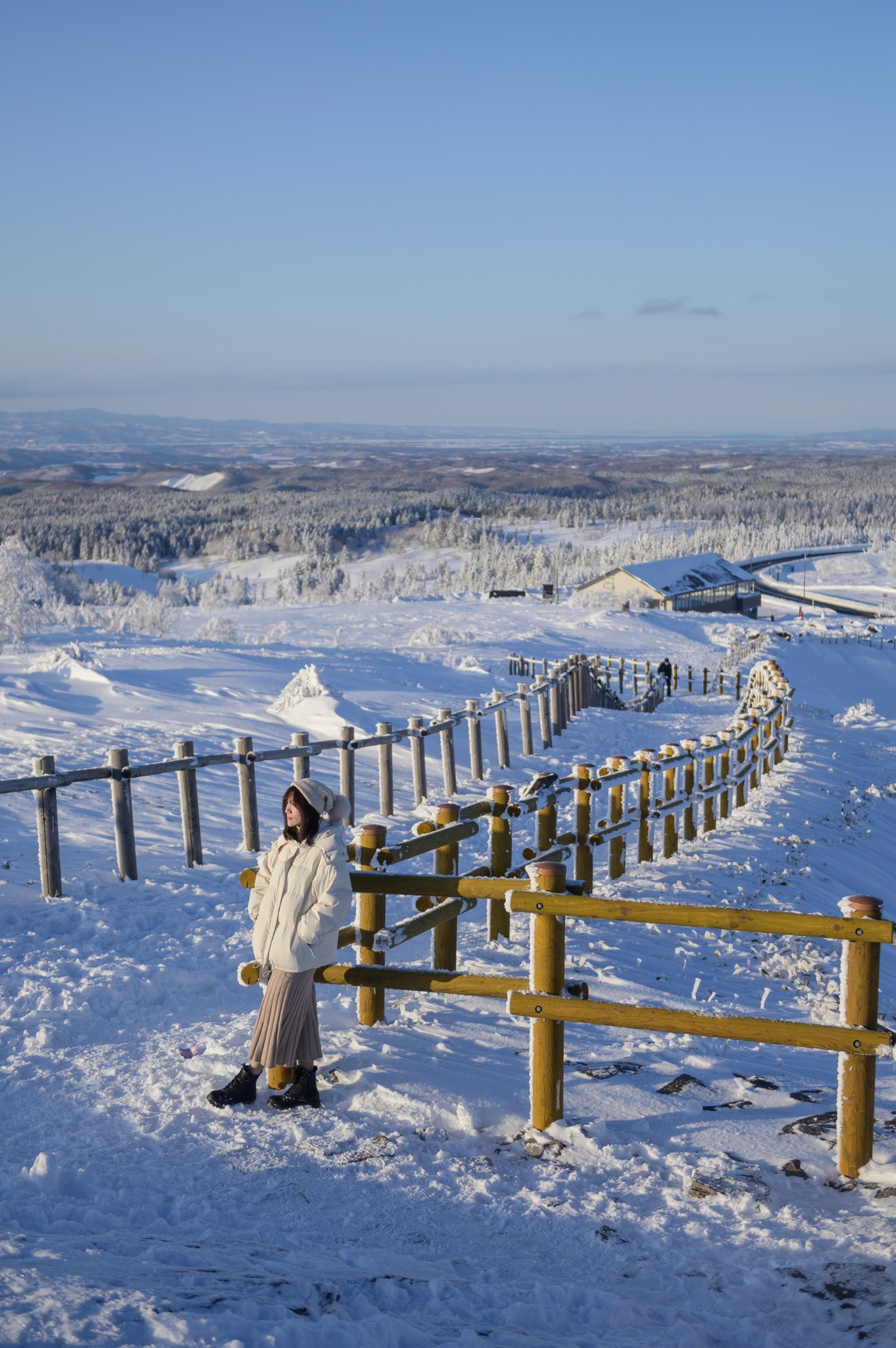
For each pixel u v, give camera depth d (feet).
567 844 32.22
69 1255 10.48
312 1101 16.61
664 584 319.68
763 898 35.96
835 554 655.76
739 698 118.83
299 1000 16.48
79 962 23.67
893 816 59.06
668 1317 11.41
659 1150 15.53
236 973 23.75
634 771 37.99
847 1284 11.75
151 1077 17.47
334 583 492.13
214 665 88.07
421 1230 13.15
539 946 16.19
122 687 71.41
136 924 27.30
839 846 48.14
